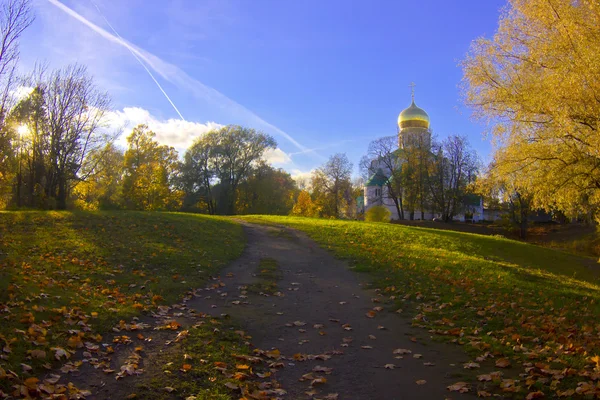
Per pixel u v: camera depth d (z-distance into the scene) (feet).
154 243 54.90
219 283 40.52
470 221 232.73
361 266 50.39
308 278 45.50
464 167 207.21
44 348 19.16
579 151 44.14
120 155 168.66
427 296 37.09
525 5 45.93
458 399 17.93
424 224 198.70
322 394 18.45
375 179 265.34
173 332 24.77
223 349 22.54
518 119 46.42
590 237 149.79
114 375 18.24
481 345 24.58
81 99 113.50
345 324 29.66
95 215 71.05
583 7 42.11
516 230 183.62
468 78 49.73
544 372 20.08
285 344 25.14
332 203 233.14
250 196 207.82
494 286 40.73
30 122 107.65
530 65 46.52
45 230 54.75
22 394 15.03
